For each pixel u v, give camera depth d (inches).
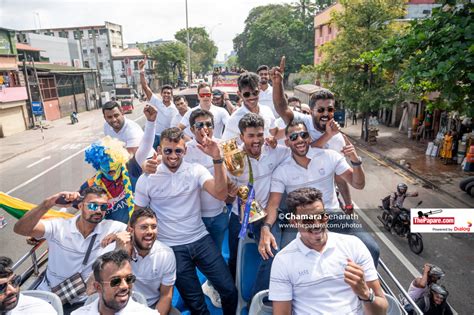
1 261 82.6
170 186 110.1
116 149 119.3
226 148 111.9
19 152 362.0
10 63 512.7
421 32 229.3
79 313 83.7
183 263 111.5
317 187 110.3
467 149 232.1
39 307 88.0
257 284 106.0
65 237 106.4
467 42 209.8
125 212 125.0
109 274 78.1
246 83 135.9
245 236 113.7
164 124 230.4
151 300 105.5
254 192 112.6
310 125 127.3
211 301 129.4
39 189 243.4
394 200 172.6
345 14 358.9
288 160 114.1
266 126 143.3
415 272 193.8
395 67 241.4
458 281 187.3
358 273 75.0
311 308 83.8
